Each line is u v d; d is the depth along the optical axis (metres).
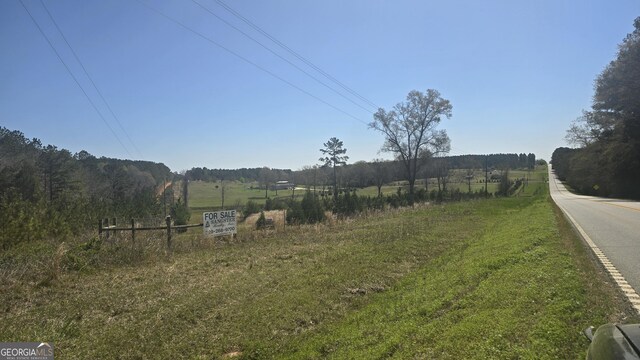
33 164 44.75
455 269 10.25
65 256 11.31
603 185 59.78
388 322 6.84
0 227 13.90
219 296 8.71
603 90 52.41
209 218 16.75
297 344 6.41
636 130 49.16
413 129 64.88
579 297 6.13
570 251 10.24
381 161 77.25
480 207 35.75
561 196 61.88
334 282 9.92
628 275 8.15
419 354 5.06
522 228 16.34
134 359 5.89
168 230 15.15
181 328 7.01
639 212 24.50
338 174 82.00
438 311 6.83
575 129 67.62
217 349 6.24
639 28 47.62
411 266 12.23
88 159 65.62
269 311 7.81
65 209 21.06
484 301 6.60
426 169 72.81
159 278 10.52
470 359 4.53
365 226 22.39
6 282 9.45
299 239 17.97
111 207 26.69
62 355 5.93
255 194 80.38
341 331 6.75
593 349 3.05
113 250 12.82
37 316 7.52
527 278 7.47
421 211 32.03
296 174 85.88
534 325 5.10
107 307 8.08
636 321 5.43
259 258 13.40
